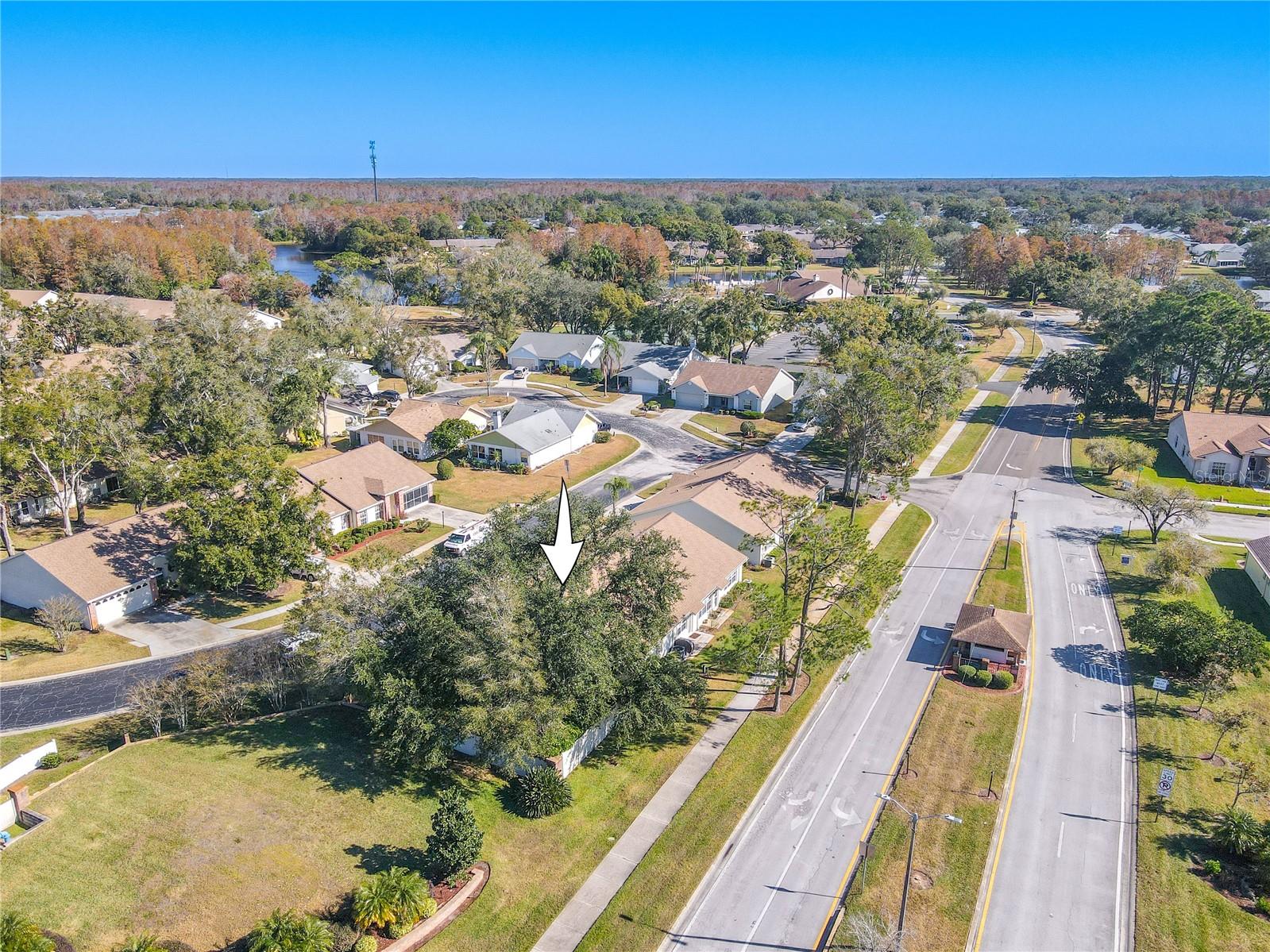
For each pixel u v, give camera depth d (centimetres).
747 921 3178
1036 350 13450
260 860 3266
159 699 4150
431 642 3716
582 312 13550
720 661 4738
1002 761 4097
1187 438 8325
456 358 12244
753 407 10225
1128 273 18062
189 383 6888
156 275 16450
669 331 12431
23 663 4816
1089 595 5825
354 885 3197
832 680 4791
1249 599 5716
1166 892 3309
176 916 2983
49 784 3731
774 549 5988
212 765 3838
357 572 4294
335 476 6838
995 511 7331
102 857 3231
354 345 10600
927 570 6200
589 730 4081
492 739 3578
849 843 3578
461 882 3266
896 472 7238
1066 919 3184
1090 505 7488
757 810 3772
